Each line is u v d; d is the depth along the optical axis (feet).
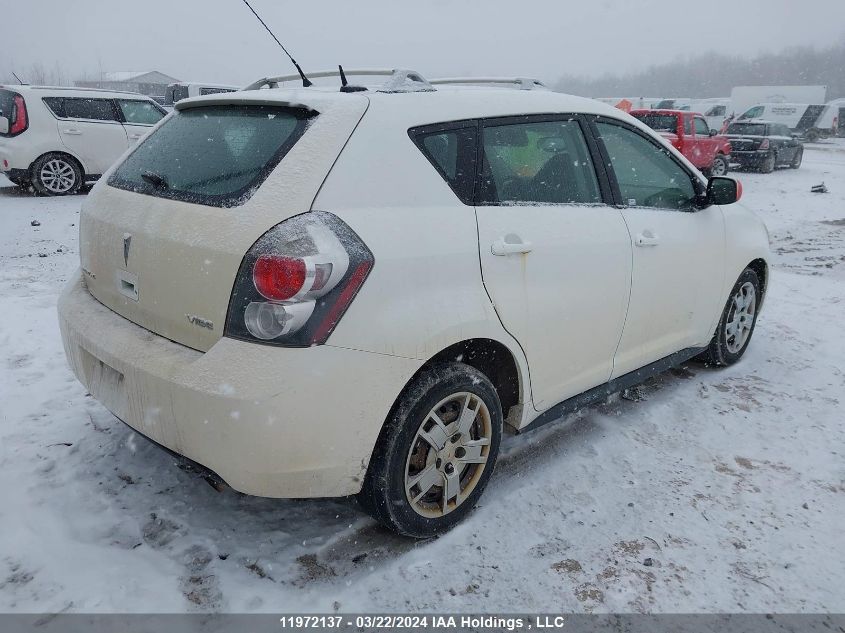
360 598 7.55
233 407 6.73
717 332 13.78
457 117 8.60
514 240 8.65
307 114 7.88
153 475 9.69
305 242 6.83
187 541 8.34
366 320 7.14
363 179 7.50
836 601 7.75
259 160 7.63
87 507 8.91
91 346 8.27
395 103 8.16
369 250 7.20
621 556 8.38
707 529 8.94
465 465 8.78
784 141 62.90
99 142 35.22
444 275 7.86
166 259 7.55
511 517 9.05
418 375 7.95
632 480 10.03
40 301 17.62
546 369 9.46
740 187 11.94
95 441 10.55
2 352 13.99
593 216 10.02
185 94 65.05
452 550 8.37
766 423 11.93
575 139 10.21
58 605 7.22
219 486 7.84
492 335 8.41
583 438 11.23
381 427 7.50
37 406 11.66
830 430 11.71
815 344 15.96
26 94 33.30
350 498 8.39
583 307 9.73
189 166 8.27
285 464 6.97
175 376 7.11
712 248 12.53
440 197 8.13
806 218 37.22
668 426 11.75
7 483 9.32
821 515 9.30
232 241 6.99
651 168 11.65
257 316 6.80
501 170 8.98
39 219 28.55
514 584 7.86
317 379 6.87
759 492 9.82
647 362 11.68
